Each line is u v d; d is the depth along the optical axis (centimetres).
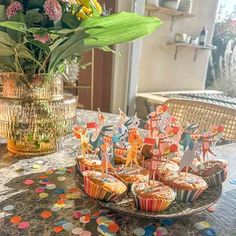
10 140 81
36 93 77
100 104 253
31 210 53
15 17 65
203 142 61
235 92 307
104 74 246
